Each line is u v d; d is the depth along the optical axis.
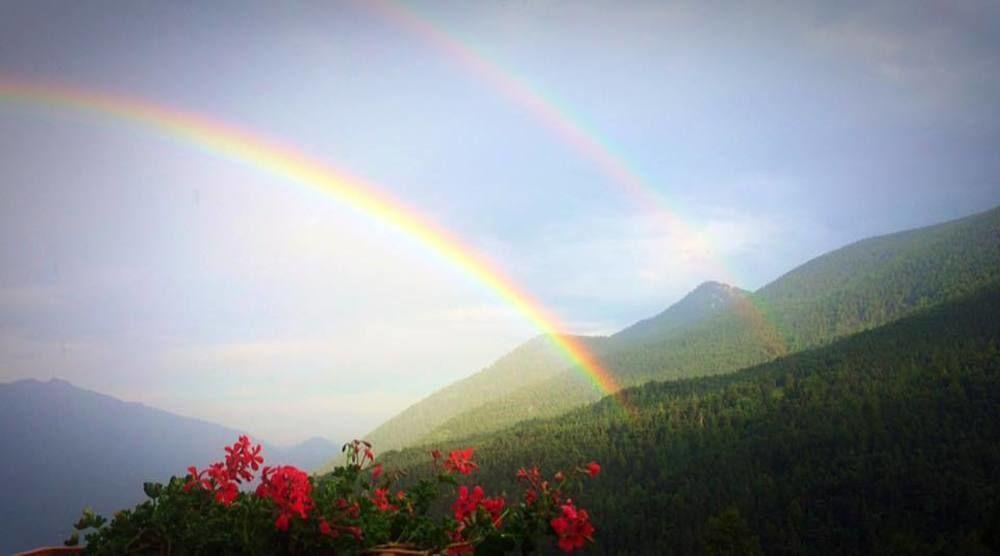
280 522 4.56
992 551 59.06
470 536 4.71
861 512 78.31
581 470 4.80
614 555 78.94
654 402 151.12
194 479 5.01
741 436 114.56
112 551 4.50
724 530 46.84
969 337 138.62
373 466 5.32
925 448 90.88
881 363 135.12
